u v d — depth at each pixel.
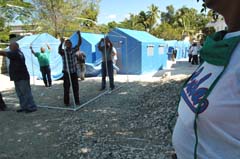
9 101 9.05
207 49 0.91
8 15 17.00
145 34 17.89
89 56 15.35
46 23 26.64
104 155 4.39
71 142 5.11
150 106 7.02
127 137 5.10
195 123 0.89
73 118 6.73
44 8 26.58
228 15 0.89
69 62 7.90
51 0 26.56
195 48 21.33
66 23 27.89
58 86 11.85
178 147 1.03
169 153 4.21
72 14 28.41
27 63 14.66
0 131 6.00
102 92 9.97
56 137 5.46
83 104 8.04
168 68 19.16
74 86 8.04
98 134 5.41
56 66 14.78
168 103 6.78
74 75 7.99
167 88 8.55
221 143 0.83
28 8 18.25
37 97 9.53
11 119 6.93
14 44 7.43
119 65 15.63
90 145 4.87
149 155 4.23
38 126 6.25
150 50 16.25
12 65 7.32
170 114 5.84
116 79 13.24
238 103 0.77
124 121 6.16
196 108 0.89
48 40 14.48
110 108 7.50
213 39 0.93
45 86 11.85
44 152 4.77
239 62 0.78
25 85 7.50
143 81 12.24
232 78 0.78
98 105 7.96
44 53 11.71
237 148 0.79
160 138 4.88
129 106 7.61
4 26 17.94
